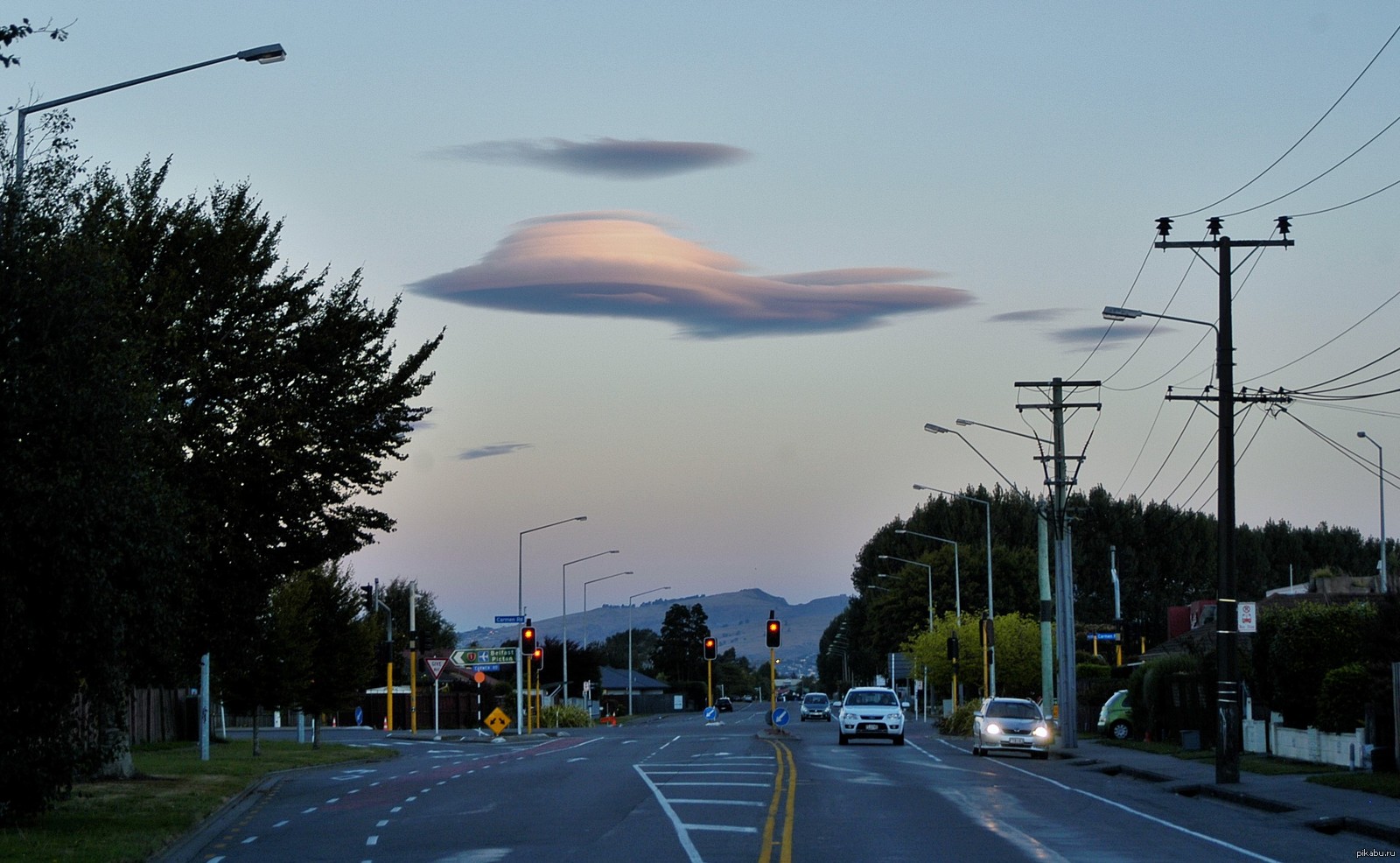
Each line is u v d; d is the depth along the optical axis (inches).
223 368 1187.3
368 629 2172.7
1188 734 1656.0
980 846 747.4
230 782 1262.3
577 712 3622.0
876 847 741.9
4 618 758.5
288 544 1286.9
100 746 929.5
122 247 1090.7
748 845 750.5
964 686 3703.3
